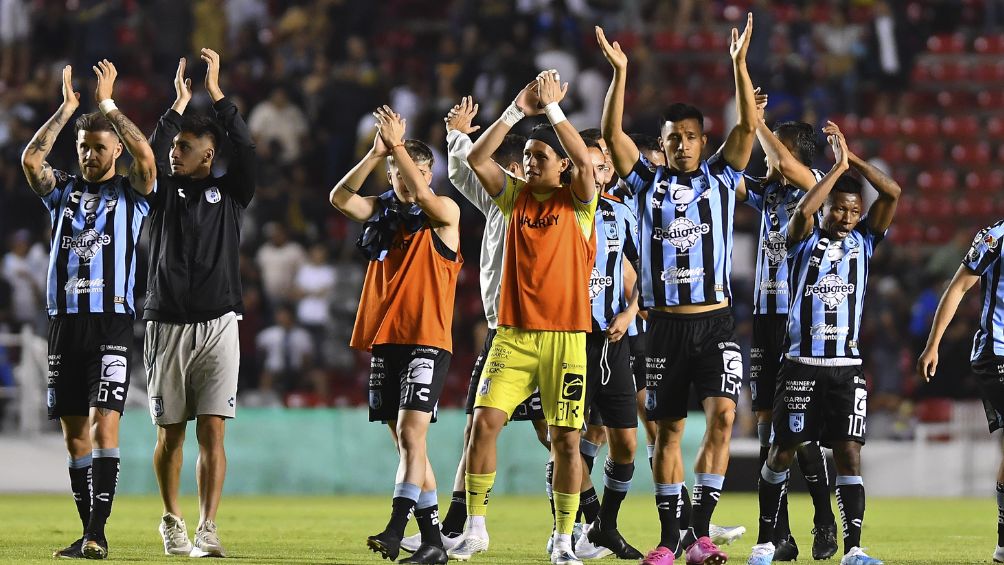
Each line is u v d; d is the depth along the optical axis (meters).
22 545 23.97
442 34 74.62
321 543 25.36
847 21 77.69
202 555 21.64
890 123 72.44
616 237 22.20
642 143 24.53
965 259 23.03
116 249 21.80
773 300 23.31
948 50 79.06
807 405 21.28
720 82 75.00
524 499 44.09
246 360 55.19
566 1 73.56
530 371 19.62
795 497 44.44
